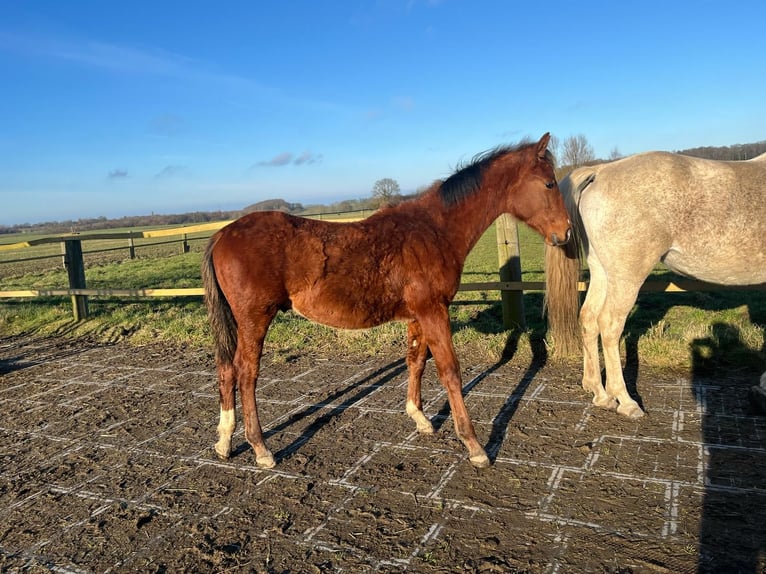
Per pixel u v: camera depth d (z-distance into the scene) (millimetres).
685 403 4227
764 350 4996
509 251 6051
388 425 4164
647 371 4988
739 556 2424
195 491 3305
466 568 2449
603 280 4285
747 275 3998
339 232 3465
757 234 3799
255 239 3350
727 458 3330
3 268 21312
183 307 9219
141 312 8906
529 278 9750
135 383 5633
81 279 8531
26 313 9430
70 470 3686
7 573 2592
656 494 2977
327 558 2580
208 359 6445
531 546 2586
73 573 2568
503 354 5730
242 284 3352
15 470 3723
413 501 3053
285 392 5066
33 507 3213
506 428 3980
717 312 6469
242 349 3500
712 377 4727
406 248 3479
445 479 3289
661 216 3822
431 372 5426
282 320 7727
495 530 2734
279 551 2656
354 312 3494
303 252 3369
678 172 3816
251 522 2932
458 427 3480
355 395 4879
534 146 3848
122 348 7215
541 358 5547
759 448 3432
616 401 4238
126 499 3252
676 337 5543
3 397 5375
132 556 2684
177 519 3002
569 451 3561
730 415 3949
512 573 2393
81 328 8305
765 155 4043
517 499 3018
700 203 3797
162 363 6363
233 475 3494
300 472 3479
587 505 2912
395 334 6668
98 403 5051
